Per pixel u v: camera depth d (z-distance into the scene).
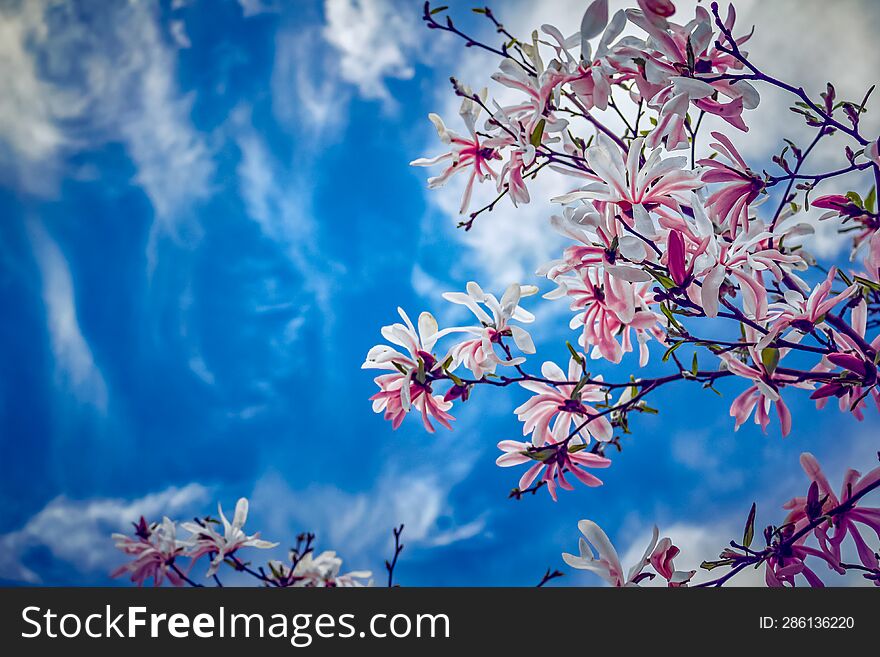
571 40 0.69
